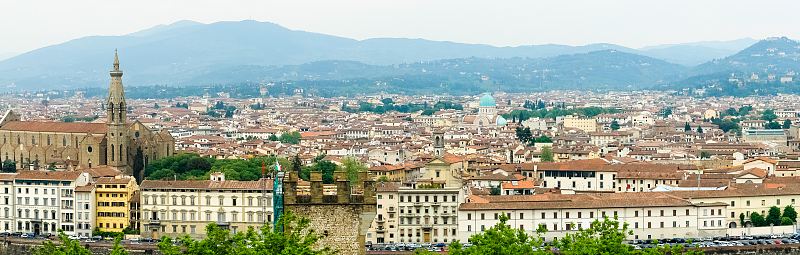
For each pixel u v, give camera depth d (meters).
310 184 170.75
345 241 170.00
